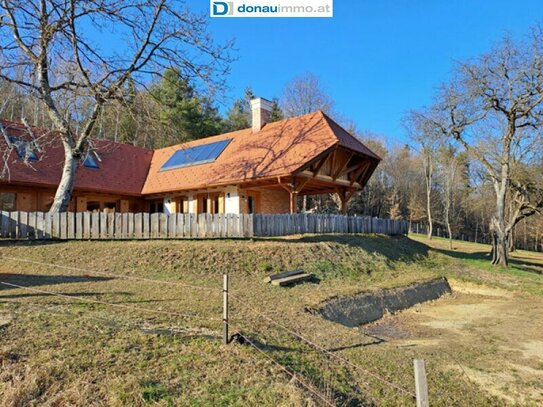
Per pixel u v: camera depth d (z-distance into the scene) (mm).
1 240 13289
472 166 42938
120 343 5715
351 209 48781
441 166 45938
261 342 6445
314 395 4965
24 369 4773
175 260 12461
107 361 5152
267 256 13680
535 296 15562
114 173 24141
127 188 23641
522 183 24781
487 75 21188
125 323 6551
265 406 4441
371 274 15359
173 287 9734
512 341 9633
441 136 23672
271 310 8812
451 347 8977
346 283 13305
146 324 6605
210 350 5766
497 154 24609
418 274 16906
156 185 23859
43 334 5816
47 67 15703
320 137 19344
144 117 17312
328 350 6988
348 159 21500
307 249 15008
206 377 4992
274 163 19031
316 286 12141
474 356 8344
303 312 9109
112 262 11945
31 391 4367
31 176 19406
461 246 33969
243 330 6848
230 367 5312
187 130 33969
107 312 7078
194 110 35031
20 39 15031
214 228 15453
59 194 15734
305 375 5590
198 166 23141
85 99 17812
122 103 16312
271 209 23266
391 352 7496
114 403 4270
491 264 21734
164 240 14914
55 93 17938
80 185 21172
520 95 20672
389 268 16922
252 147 21797
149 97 18000
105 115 19016
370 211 51344
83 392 4395
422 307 13602
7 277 9516
